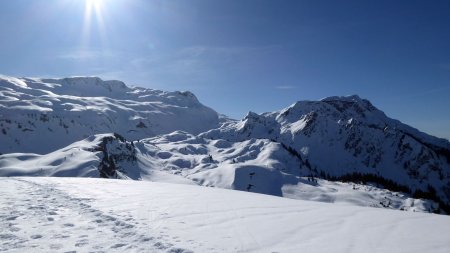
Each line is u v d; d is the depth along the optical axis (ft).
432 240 44.70
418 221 56.95
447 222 56.34
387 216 60.75
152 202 64.75
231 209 61.36
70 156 564.71
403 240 44.39
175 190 85.40
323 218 56.85
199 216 54.24
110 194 72.43
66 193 70.85
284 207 66.54
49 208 55.67
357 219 57.21
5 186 79.77
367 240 43.93
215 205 64.69
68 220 48.42
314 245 40.91
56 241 38.96
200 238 41.75
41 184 84.89
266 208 64.23
